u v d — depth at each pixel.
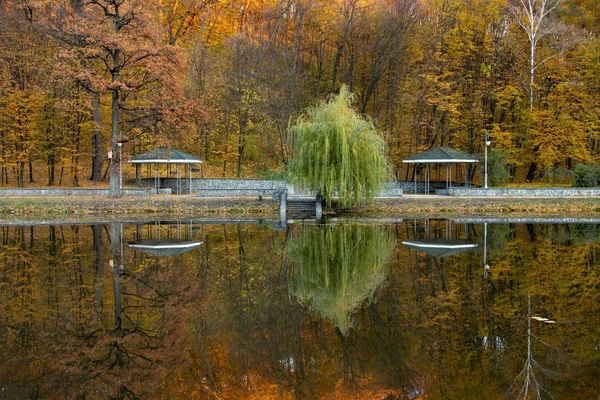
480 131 45.16
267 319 10.37
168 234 22.56
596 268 15.01
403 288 12.78
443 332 9.53
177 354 8.55
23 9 39.47
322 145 28.27
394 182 39.62
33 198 32.31
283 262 16.19
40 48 39.69
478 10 45.34
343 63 52.78
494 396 6.96
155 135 37.62
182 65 32.25
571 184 38.28
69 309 10.85
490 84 45.09
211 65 46.94
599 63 42.53
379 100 51.41
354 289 12.73
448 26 45.03
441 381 7.46
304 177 28.97
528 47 45.72
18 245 19.05
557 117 41.72
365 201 29.66
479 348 8.66
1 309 10.81
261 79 47.19
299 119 29.98
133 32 31.34
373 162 28.47
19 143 38.94
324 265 15.74
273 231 23.69
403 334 9.41
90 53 29.48
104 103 43.31
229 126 47.72
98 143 42.22
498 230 23.95
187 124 32.62
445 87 43.56
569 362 8.06
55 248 18.48
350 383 7.41
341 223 27.05
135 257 16.83
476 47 45.25
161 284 13.17
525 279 13.67
